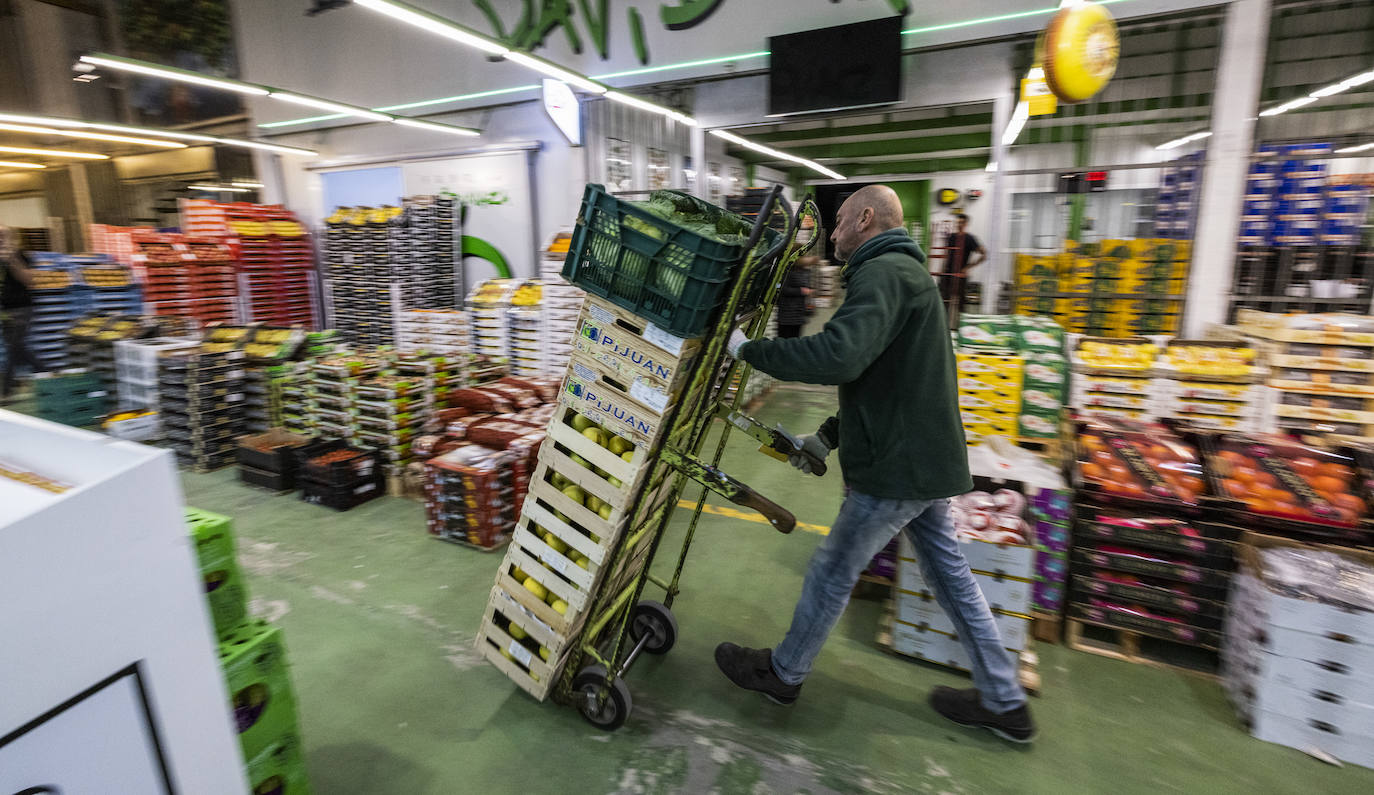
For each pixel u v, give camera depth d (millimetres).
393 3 4609
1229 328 4113
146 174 11867
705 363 1979
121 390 5867
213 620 1605
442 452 4117
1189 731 2371
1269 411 3260
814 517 4246
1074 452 3057
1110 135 8797
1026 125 6645
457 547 3771
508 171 8359
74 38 10602
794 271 7801
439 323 6445
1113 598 2809
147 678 1082
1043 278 5027
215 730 1219
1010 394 3391
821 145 14703
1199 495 2732
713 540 3916
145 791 1105
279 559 3617
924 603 2711
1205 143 4773
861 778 2152
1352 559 2404
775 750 2271
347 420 4699
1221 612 2652
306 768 2014
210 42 10102
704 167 7523
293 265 9070
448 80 8602
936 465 2039
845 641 2939
